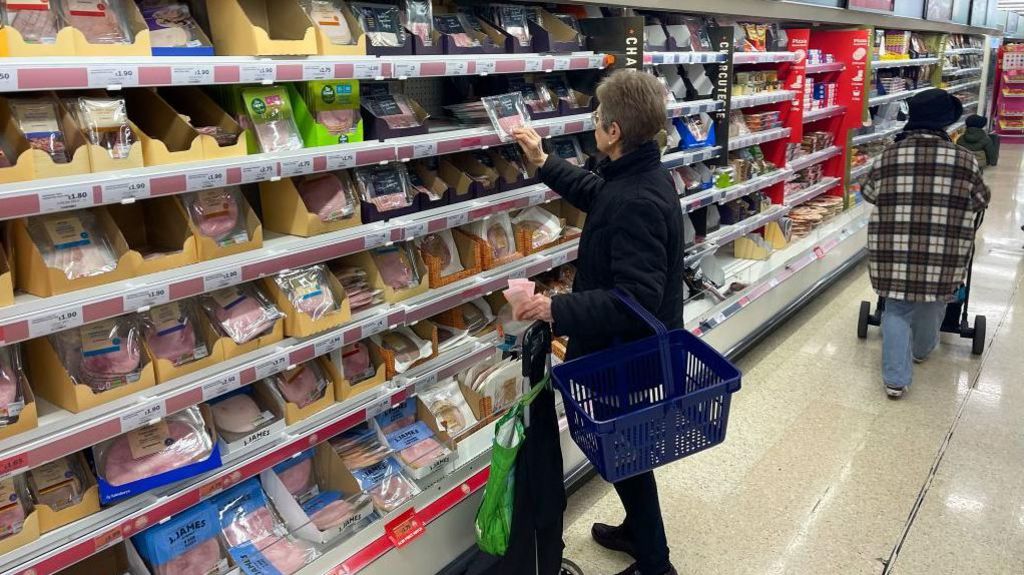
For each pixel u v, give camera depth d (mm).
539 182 3020
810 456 3533
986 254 7094
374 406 2436
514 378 2979
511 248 3045
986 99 12695
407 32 2426
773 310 5020
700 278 4426
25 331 1593
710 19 4543
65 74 1562
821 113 6008
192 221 1977
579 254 2369
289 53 2014
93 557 2070
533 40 2939
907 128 3996
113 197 1678
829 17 5637
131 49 1722
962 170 3777
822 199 6590
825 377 4434
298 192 2227
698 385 2336
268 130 2133
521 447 2281
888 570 2754
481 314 3082
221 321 2088
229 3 1963
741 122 4988
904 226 3914
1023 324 5305
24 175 1598
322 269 2312
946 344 4969
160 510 1911
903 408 4023
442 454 2594
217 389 1976
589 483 3354
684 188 4133
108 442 1936
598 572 2785
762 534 2973
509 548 2305
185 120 1954
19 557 1696
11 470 1616
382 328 2412
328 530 2236
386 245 2574
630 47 3148
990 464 3449
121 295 1746
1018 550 2848
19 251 1721
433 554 2502
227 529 2191
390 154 2316
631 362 2355
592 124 3135
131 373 1868
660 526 2557
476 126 2779
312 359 2389
